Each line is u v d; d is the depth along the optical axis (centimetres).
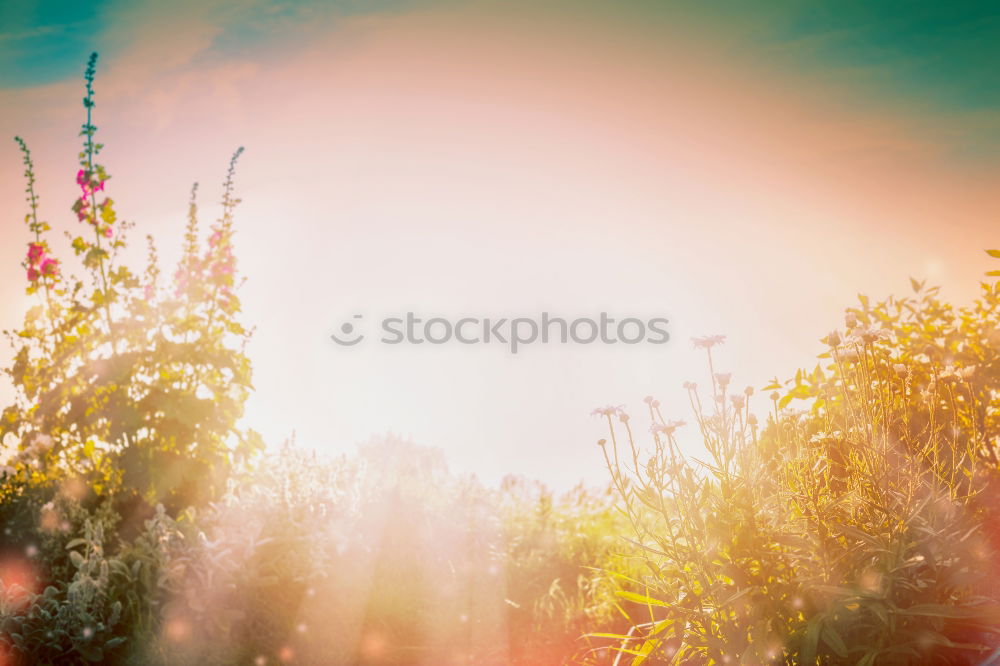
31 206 548
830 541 302
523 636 428
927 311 457
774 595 303
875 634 292
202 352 541
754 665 287
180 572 408
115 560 415
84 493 514
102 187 552
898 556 290
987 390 406
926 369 419
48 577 436
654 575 338
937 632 290
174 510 511
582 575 499
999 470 373
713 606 308
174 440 525
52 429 533
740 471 318
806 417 384
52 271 548
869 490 308
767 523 312
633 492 322
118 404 524
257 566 432
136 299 558
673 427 311
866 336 329
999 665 272
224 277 561
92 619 387
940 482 332
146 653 390
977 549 311
